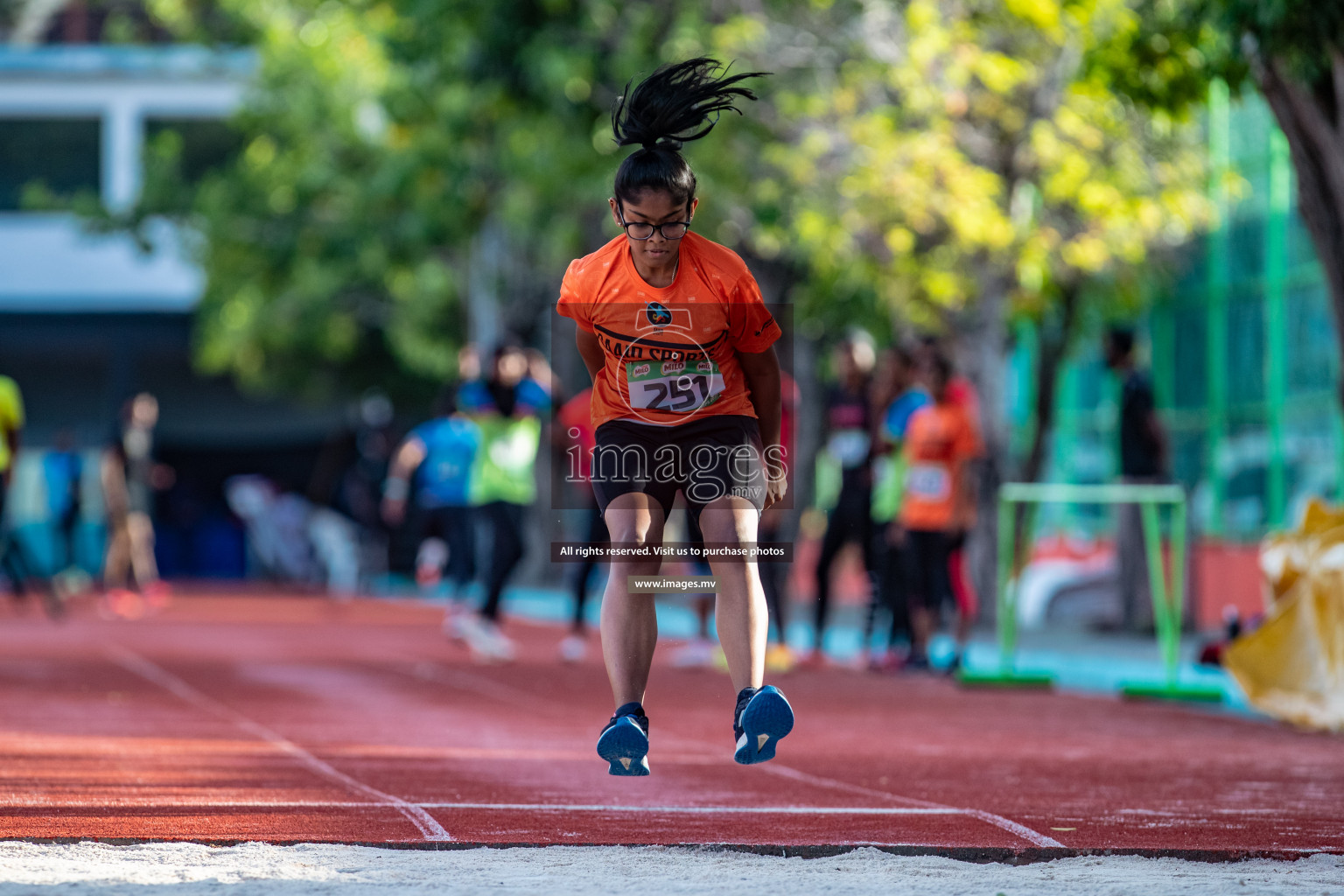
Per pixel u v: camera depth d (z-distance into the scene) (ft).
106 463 227.61
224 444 412.16
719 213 205.26
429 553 161.89
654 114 48.21
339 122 299.17
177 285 393.70
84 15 391.65
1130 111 161.38
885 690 116.57
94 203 325.83
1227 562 186.29
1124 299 185.16
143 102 388.57
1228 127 187.62
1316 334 171.83
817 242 173.17
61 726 83.35
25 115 387.34
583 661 142.31
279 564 325.62
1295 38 86.69
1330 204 96.73
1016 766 73.20
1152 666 126.82
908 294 174.70
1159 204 168.35
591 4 192.85
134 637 169.68
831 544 135.44
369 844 48.57
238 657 141.18
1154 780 68.80
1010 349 186.50
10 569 215.51
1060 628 180.75
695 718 95.76
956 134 168.66
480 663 137.80
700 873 45.01
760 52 179.93
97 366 407.03
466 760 72.79
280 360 387.75
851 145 173.17
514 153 225.15
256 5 302.66
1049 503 219.61
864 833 52.90
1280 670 93.97
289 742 78.54
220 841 48.37
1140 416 143.64
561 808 57.52
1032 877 45.14
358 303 357.41
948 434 126.72
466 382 146.00
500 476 139.95
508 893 41.60
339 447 281.13
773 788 64.59
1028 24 158.30
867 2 175.42
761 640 49.08
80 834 49.29
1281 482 178.40
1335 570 92.12
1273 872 46.57
